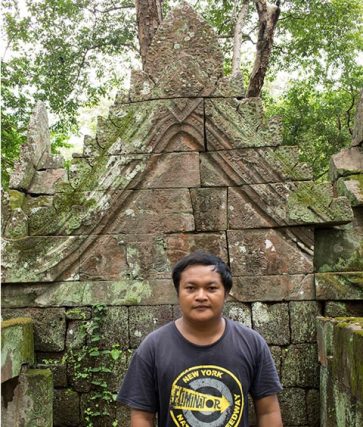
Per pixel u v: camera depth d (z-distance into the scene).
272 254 4.95
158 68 5.12
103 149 5.12
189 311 2.30
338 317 4.57
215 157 5.05
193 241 5.01
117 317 4.99
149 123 5.08
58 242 5.06
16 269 5.02
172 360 2.29
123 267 5.04
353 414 3.44
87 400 4.94
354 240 5.07
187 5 5.16
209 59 5.11
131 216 5.07
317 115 13.74
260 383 2.41
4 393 4.44
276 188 4.95
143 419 2.33
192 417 2.21
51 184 5.66
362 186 5.11
